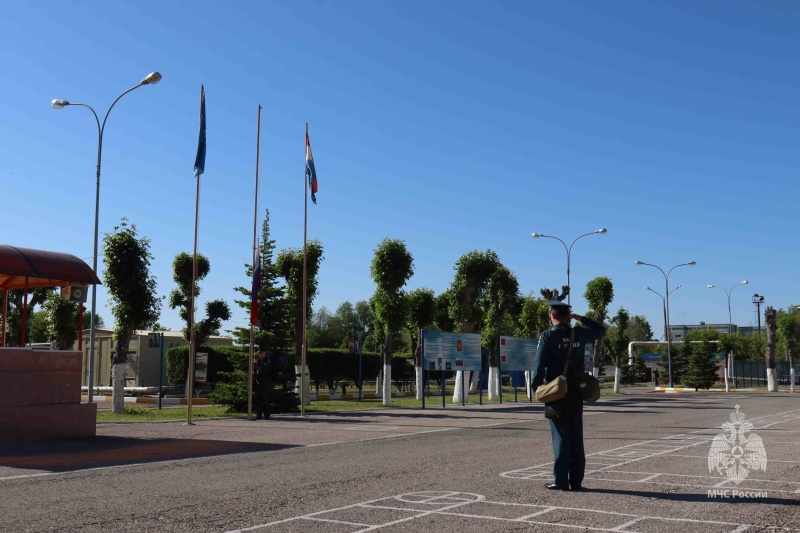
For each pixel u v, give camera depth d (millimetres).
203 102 21109
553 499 8008
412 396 48312
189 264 37906
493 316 43438
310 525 6766
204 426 19688
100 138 23922
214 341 55219
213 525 6797
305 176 26500
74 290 16828
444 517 7070
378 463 11531
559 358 8539
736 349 99812
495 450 13539
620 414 25969
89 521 7000
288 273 32750
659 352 95375
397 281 35562
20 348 15117
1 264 14805
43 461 11758
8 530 6602
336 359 53719
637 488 8742
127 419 22172
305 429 18734
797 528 6465
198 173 21031
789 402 36375
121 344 25359
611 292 56125
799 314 90188
